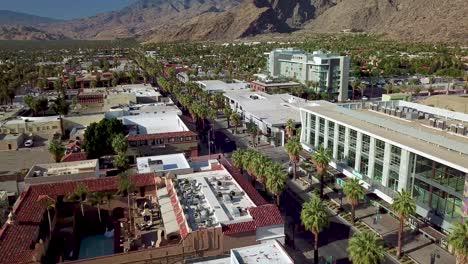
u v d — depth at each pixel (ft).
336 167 316.40
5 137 394.73
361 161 291.58
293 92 632.79
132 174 271.49
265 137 435.53
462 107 412.16
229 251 202.59
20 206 232.94
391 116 328.90
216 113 526.98
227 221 204.95
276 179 256.32
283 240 210.38
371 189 273.13
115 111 448.65
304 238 240.73
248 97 574.97
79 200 259.80
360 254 167.53
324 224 206.08
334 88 645.10
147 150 362.53
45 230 236.63
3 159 357.00
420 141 251.39
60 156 335.47
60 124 436.76
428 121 309.01
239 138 448.65
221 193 238.27
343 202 284.41
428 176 233.96
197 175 266.77
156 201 265.54
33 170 286.46
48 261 221.46
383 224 252.42
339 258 219.20
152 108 483.51
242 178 262.26
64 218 256.52
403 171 247.91
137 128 403.54
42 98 557.33
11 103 603.67
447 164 213.25
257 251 178.50
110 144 350.02
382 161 267.80
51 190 257.14
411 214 218.59
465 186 206.90
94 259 191.11
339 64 638.12
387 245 228.84
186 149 371.97
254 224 204.44
